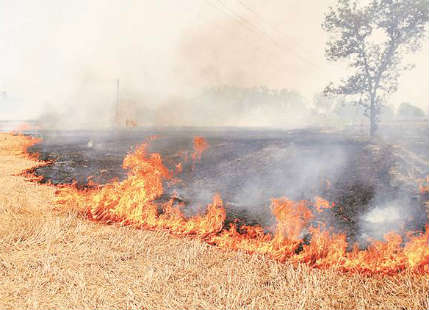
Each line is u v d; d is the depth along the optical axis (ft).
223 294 12.69
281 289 13.26
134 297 12.37
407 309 12.01
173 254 16.60
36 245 16.90
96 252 16.40
